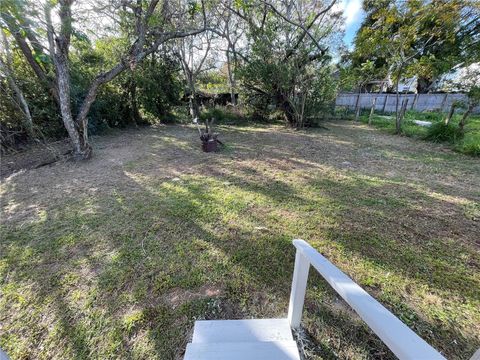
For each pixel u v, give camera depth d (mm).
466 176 3516
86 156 4344
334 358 1171
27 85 5023
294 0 8188
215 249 1985
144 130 7555
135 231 2234
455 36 6723
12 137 4852
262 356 1067
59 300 1521
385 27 6266
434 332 1298
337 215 2479
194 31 4758
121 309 1456
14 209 2646
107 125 7211
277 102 8570
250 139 6180
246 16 7422
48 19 3145
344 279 755
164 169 3891
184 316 1413
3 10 2693
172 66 8898
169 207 2664
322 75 7359
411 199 2809
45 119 5473
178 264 1820
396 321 558
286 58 7418
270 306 1474
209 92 12656
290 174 3645
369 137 6391
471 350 1203
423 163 4129
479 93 4918
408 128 7102
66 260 1873
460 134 5391
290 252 1938
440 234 2150
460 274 1693
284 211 2572
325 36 7641
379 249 1958
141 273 1734
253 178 3492
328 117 10070
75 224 2354
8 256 1925
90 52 6707
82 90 6117
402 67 6434
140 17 3998
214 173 3701
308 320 1362
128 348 1244
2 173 3709
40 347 1253
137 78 7582
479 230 2207
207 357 1056
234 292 1572
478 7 5250
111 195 2961
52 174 3662
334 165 4055
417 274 1696
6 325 1367
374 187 3146
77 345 1261
